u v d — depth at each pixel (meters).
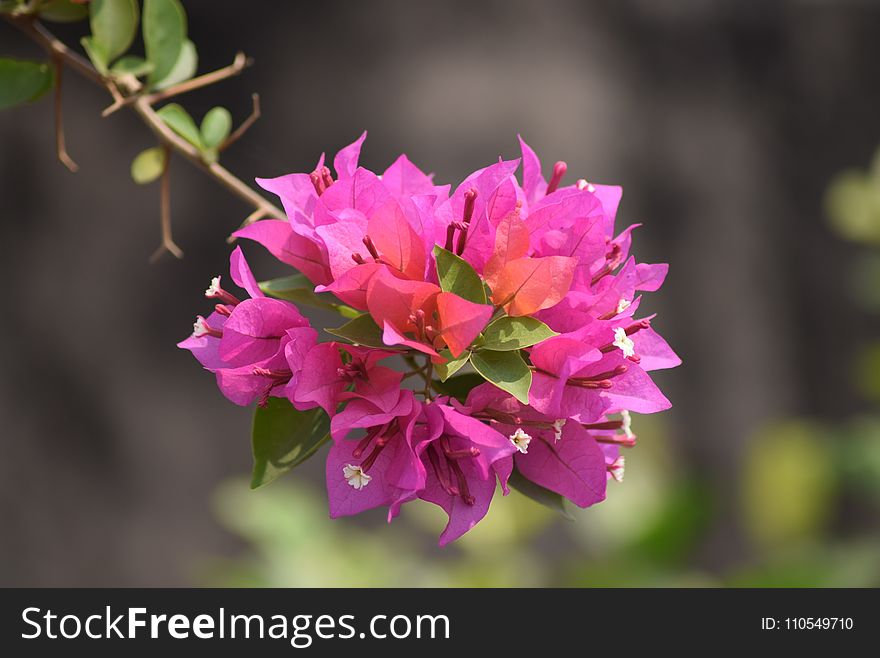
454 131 4.13
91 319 3.91
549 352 1.07
